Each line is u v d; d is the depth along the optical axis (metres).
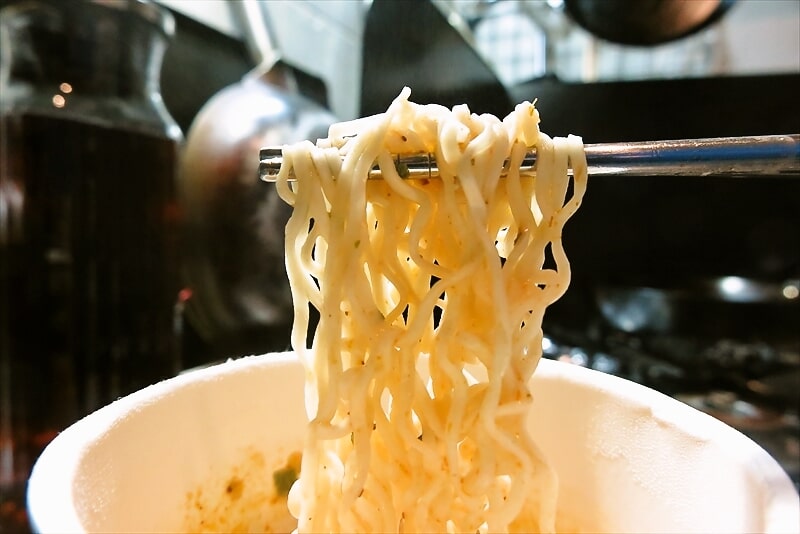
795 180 0.37
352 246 0.12
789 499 0.11
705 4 0.27
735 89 0.36
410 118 0.12
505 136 0.12
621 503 0.15
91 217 0.24
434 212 0.12
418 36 0.28
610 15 0.28
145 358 0.27
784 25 0.35
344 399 0.13
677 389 0.32
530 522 0.13
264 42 0.31
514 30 0.37
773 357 0.33
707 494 0.13
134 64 0.25
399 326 0.13
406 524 0.13
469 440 0.13
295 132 0.26
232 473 0.16
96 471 0.12
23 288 0.24
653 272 0.39
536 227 0.12
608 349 0.35
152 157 0.26
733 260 0.38
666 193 0.38
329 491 0.13
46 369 0.24
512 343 0.12
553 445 0.17
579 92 0.37
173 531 0.15
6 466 0.24
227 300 0.29
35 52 0.24
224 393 0.16
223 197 0.27
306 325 0.13
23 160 0.23
